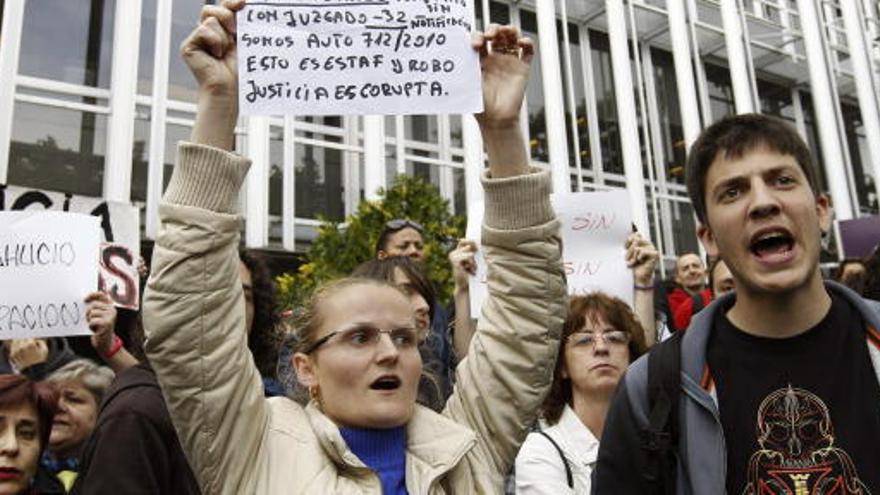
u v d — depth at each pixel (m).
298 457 1.89
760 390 1.68
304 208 8.62
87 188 7.71
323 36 2.17
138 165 7.96
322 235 7.13
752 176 1.72
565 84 10.85
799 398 1.65
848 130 13.66
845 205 11.02
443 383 3.36
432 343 3.72
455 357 4.07
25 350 4.11
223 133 2.03
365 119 8.65
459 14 2.22
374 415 1.89
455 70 2.18
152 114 7.90
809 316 1.69
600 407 2.97
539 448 2.78
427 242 6.83
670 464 1.73
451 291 6.55
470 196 8.75
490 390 2.15
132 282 4.48
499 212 2.14
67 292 3.62
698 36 12.09
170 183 1.96
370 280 2.08
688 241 11.44
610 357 2.97
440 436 2.00
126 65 7.95
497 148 2.18
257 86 2.09
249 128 8.20
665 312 5.65
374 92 2.15
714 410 1.68
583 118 11.09
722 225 1.76
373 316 1.97
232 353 1.90
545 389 2.16
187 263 1.87
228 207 1.95
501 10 10.66
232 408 1.87
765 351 1.71
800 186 1.72
